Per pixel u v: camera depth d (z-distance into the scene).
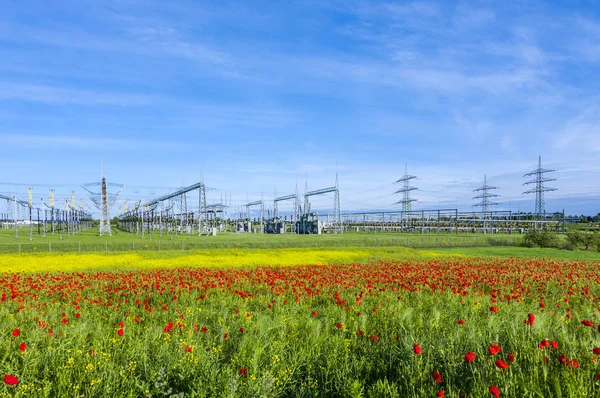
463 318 8.90
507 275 19.69
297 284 15.52
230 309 11.02
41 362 6.12
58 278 17.22
